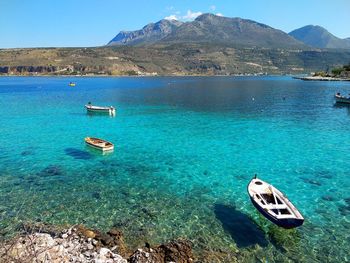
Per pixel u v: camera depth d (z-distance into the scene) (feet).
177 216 71.20
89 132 155.43
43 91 408.67
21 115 205.57
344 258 57.77
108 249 53.78
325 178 95.45
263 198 72.59
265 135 150.71
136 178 94.12
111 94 372.17
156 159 112.47
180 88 489.67
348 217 71.87
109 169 101.40
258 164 107.86
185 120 191.83
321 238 63.62
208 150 124.36
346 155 117.91
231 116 207.31
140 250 54.54
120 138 143.13
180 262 53.52
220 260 55.83
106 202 77.77
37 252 46.03
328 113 220.02
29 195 81.00
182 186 88.63
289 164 107.96
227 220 69.67
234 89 464.24
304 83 599.57
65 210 73.26
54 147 126.11
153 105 265.54
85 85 559.79
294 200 80.64
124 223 67.82
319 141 139.03
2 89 438.40
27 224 66.28
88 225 66.80
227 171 101.04
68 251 53.01
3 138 141.08
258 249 59.52
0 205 75.15
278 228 66.69
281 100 304.91
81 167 102.83
